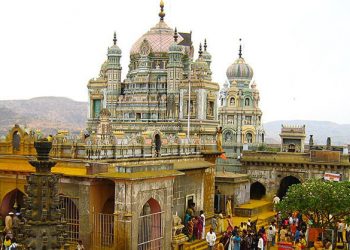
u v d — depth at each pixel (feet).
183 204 135.23
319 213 132.16
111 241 103.76
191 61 219.82
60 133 121.80
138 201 102.12
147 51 213.05
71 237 107.14
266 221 166.91
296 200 129.90
